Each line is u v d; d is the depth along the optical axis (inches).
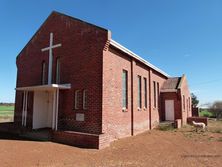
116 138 524.7
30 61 652.1
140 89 710.5
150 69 806.5
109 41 486.9
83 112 494.6
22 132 548.4
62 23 578.2
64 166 293.9
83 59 514.0
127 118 592.1
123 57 591.8
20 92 661.3
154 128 798.5
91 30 508.1
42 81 608.1
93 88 486.6
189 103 1217.4
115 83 536.7
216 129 803.4
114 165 303.9
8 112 1674.5
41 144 427.5
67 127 517.0
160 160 338.6
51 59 587.8
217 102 1798.7
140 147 441.7
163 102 962.1
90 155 360.5
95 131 469.1
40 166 291.3
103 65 479.5
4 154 345.7
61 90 542.6
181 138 577.6
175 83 992.2
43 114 592.1
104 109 475.2
